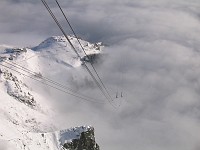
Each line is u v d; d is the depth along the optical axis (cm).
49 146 14975
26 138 14350
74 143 15650
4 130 13888
